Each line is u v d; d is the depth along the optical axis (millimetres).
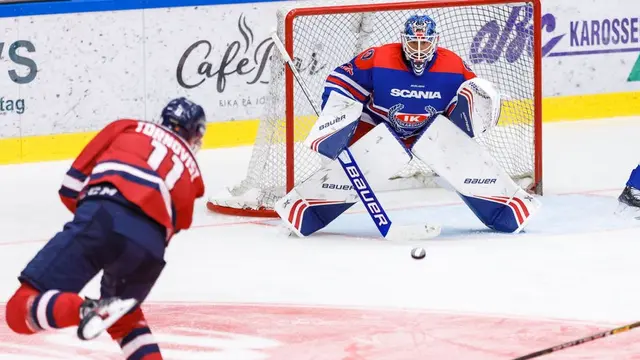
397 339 13633
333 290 15789
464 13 24516
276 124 21156
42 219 20516
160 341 13758
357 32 23297
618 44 29250
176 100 11898
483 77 23469
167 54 25672
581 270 16500
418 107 18828
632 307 14695
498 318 14352
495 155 22719
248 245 18438
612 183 22719
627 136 27250
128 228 11078
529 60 22250
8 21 24203
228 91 26391
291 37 20188
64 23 24688
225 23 26047
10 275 16938
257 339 13758
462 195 18938
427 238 18625
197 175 11711
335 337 13766
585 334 13648
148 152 11367
